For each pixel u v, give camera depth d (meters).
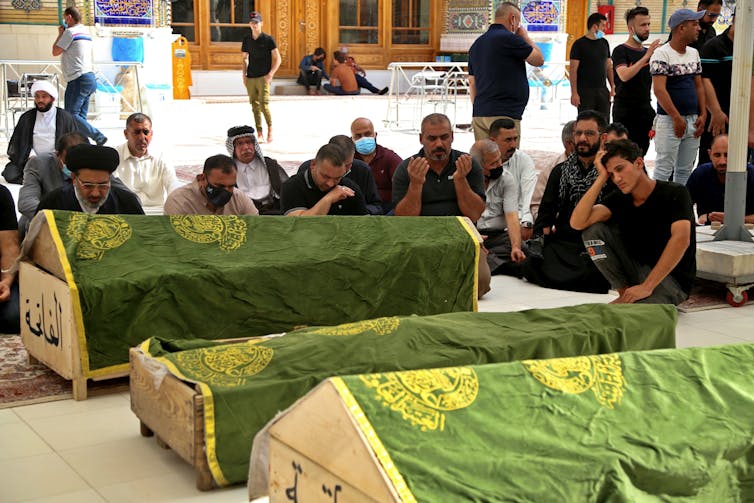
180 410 3.39
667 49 7.65
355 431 2.30
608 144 5.24
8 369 4.55
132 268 4.24
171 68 15.77
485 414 2.47
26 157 8.81
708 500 2.57
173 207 5.24
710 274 5.93
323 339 3.79
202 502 3.26
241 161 6.65
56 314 4.22
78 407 4.10
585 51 9.75
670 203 5.21
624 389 2.71
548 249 6.30
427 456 2.30
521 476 2.33
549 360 2.75
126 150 6.91
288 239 4.62
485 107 8.09
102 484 3.38
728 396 2.76
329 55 20.67
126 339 4.20
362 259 4.65
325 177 5.36
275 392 3.37
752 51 5.95
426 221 4.95
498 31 7.99
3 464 3.53
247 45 12.84
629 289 5.26
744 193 6.18
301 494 2.47
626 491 2.39
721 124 7.90
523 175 6.74
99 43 14.83
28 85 12.99
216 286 4.33
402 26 21.05
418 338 3.85
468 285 4.99
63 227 4.29
